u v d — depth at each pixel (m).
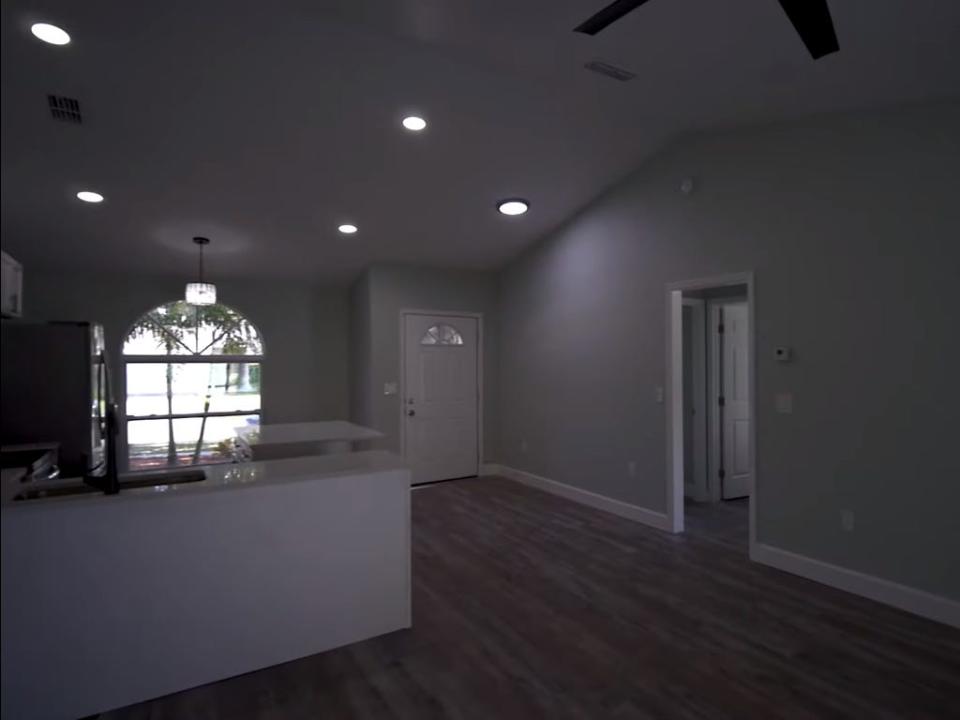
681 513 4.29
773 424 3.54
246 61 2.92
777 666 2.42
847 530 3.17
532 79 3.11
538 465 5.77
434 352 6.11
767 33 2.40
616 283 4.73
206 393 5.97
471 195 4.59
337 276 6.17
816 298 3.31
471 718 2.08
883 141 3.02
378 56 2.91
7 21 2.56
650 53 2.70
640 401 4.52
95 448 4.36
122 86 3.04
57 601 2.09
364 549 2.67
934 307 2.82
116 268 5.40
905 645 2.58
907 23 2.14
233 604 2.38
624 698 2.20
